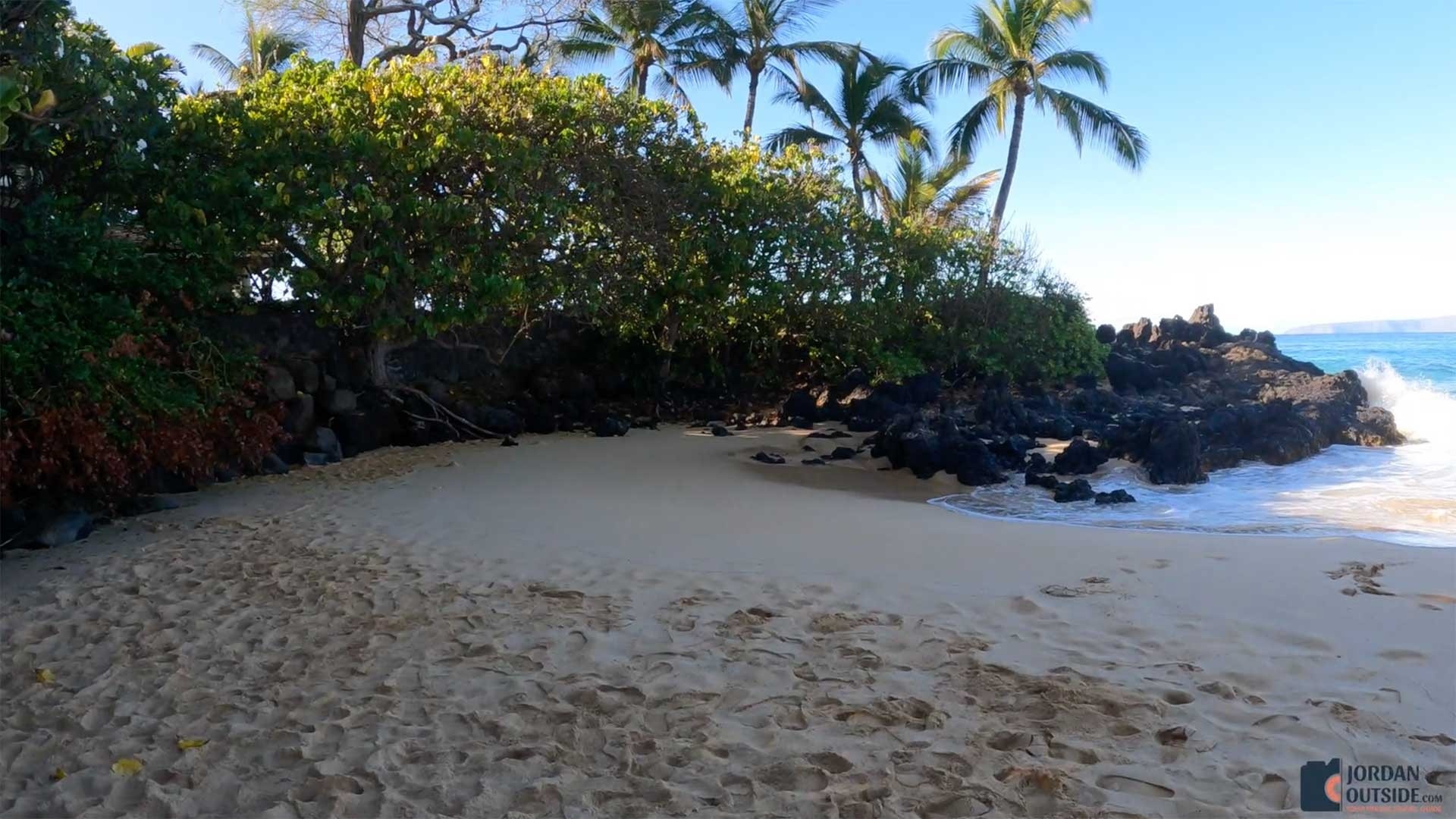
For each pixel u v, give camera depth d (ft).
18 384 28.76
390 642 19.47
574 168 51.06
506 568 24.89
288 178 41.98
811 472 44.62
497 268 47.01
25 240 29.94
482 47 73.82
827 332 67.87
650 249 55.47
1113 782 13.10
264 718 16.06
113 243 32.91
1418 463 47.11
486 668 17.92
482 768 14.06
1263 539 27.99
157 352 35.14
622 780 13.62
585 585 23.17
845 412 60.70
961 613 20.33
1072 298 76.02
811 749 14.37
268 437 38.83
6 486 28.55
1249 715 14.87
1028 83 90.94
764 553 26.43
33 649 19.75
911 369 67.05
